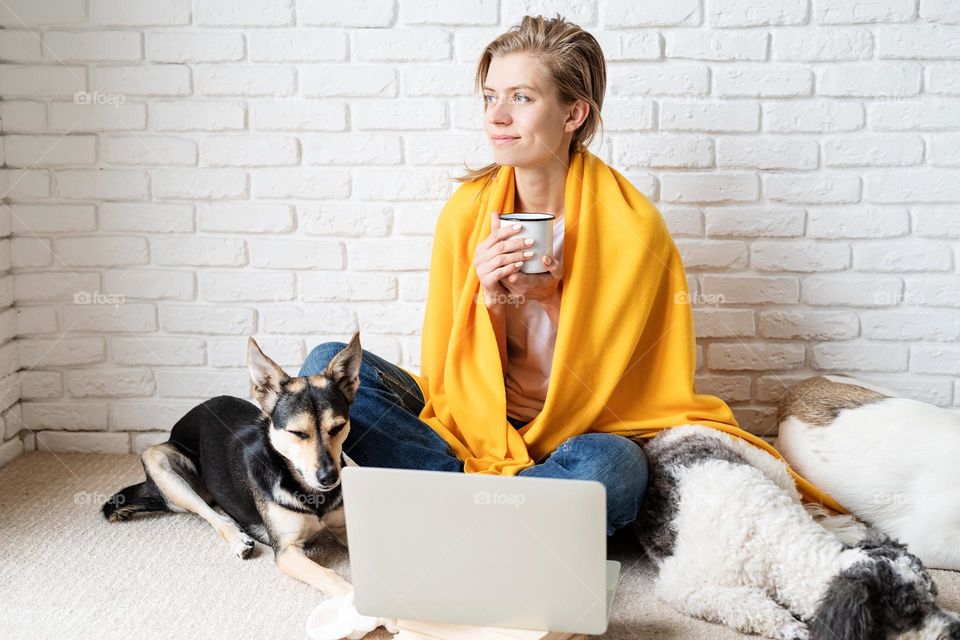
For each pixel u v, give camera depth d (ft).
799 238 8.66
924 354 8.73
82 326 9.08
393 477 5.12
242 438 7.29
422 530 5.21
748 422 8.96
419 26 8.46
